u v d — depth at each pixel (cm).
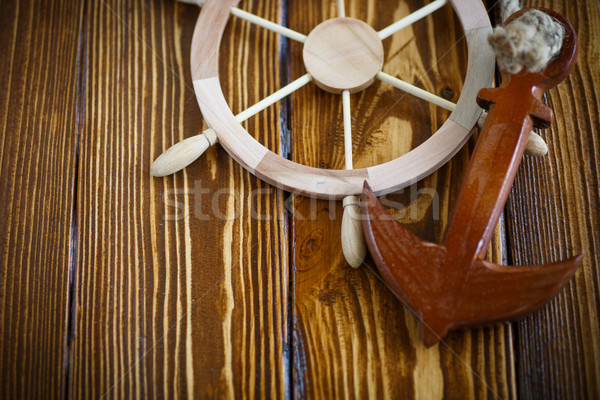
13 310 36
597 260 35
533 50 31
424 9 38
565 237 36
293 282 36
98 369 35
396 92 39
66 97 40
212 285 36
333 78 37
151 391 34
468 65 36
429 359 34
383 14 41
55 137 39
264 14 41
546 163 37
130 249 37
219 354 35
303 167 36
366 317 35
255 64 40
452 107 36
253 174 38
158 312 36
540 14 33
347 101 37
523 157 37
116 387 35
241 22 41
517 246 36
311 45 38
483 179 32
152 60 41
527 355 34
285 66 40
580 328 34
